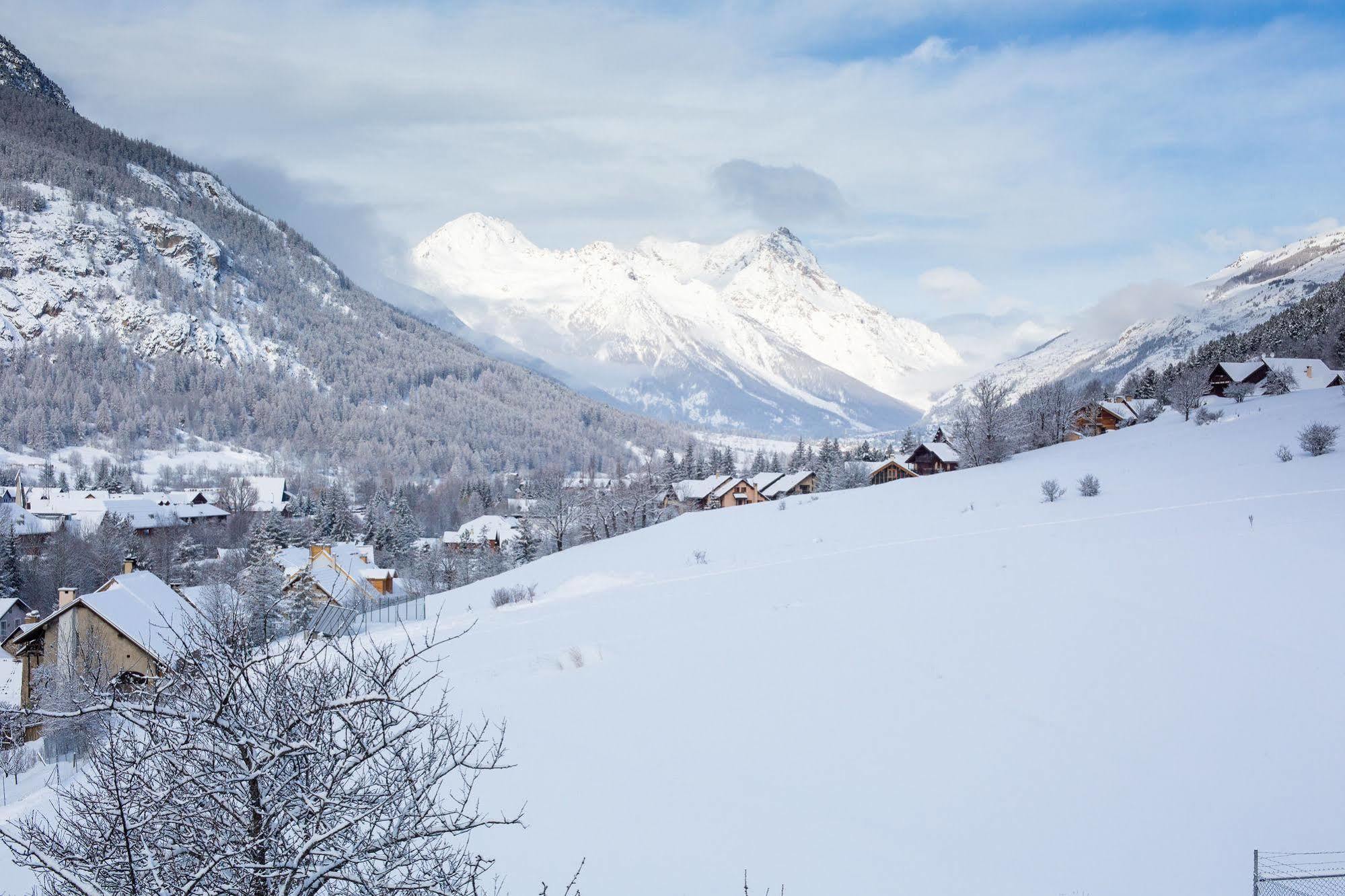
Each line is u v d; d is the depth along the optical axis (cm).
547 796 1523
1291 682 1733
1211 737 1563
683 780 1578
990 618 2386
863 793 1489
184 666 723
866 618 2561
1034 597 2522
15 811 1171
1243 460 5106
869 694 1939
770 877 1236
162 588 3838
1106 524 3594
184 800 678
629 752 1719
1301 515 3109
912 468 10456
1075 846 1276
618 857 1300
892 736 1712
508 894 1191
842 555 3934
